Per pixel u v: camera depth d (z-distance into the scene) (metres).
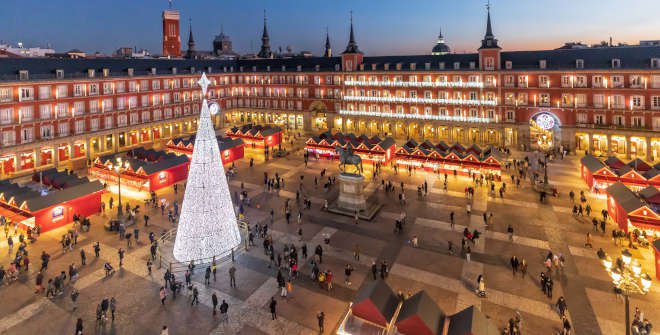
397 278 32.97
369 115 99.75
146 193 55.69
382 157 69.19
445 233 41.56
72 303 29.73
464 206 49.41
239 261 36.09
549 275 32.72
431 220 45.19
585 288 30.88
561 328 26.36
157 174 56.78
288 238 40.75
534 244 38.59
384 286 24.94
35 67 70.00
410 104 94.44
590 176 53.53
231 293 31.11
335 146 74.06
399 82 95.44
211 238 34.94
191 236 34.50
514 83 81.50
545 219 44.69
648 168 52.25
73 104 73.56
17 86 64.69
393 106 96.75
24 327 27.17
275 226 43.78
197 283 32.53
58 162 71.31
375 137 76.62
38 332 26.70
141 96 87.62
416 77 93.12
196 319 28.00
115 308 29.09
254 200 52.62
